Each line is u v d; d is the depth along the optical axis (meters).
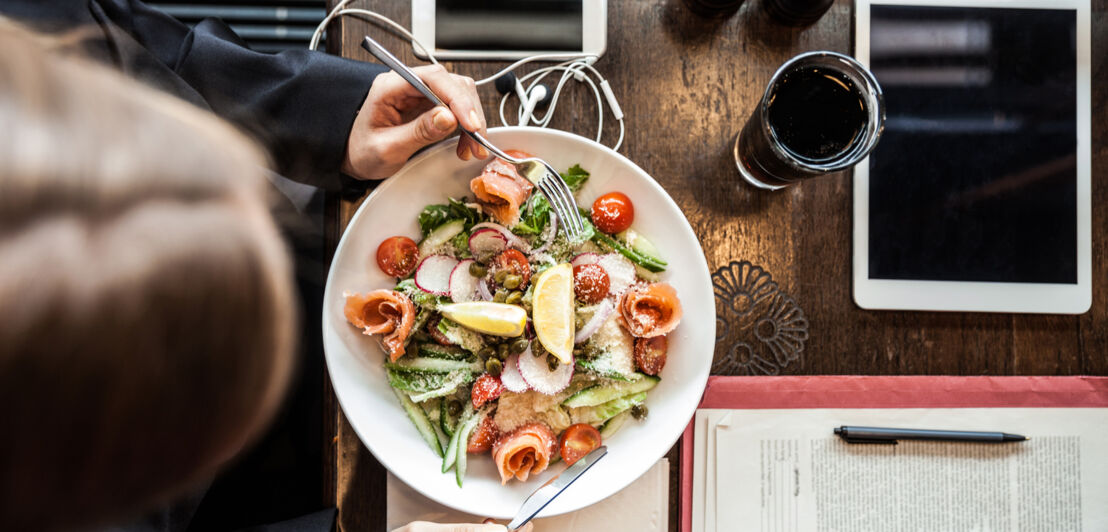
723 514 0.98
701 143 1.01
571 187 0.90
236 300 0.41
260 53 0.92
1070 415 1.01
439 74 0.84
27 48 0.35
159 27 0.98
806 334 1.00
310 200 1.12
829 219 1.01
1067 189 1.01
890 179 1.00
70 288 0.34
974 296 1.00
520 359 0.87
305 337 1.22
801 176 0.87
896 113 1.00
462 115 0.81
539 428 0.87
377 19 0.99
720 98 1.02
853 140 0.88
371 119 0.89
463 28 0.99
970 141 1.00
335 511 0.95
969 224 1.00
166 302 0.37
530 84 1.00
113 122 0.37
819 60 0.85
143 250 0.36
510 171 0.86
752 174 0.97
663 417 0.90
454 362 0.90
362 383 0.88
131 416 0.38
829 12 1.02
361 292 0.88
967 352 1.02
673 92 1.02
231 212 0.42
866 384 1.00
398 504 0.96
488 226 0.89
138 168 0.37
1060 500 1.00
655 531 0.97
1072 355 1.02
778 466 0.99
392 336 0.85
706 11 1.00
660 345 0.89
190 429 0.42
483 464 0.91
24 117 0.33
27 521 0.39
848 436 0.99
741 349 1.00
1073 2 1.01
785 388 0.99
